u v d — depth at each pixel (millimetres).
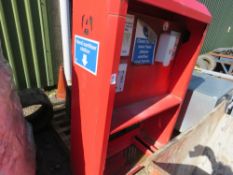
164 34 1100
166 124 1458
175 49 1241
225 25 5180
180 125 1649
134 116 1030
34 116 1554
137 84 1118
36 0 1846
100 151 893
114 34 660
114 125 933
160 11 1014
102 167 956
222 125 1462
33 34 1952
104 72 737
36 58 2068
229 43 6148
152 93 1271
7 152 589
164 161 836
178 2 801
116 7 630
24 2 1787
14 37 1851
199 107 1498
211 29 4676
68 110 1632
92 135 916
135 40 957
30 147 738
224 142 1461
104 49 713
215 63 3854
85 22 797
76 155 1145
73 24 904
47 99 1598
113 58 693
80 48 877
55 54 2215
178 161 1039
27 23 1879
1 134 586
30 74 2107
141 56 1040
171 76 1346
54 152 1446
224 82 1798
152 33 1027
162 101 1254
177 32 1176
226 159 1444
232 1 4695
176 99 1320
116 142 1452
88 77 855
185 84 1289
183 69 1278
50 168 1318
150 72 1160
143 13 935
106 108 784
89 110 899
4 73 736
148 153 1481
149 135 1626
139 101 1191
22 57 1974
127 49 929
